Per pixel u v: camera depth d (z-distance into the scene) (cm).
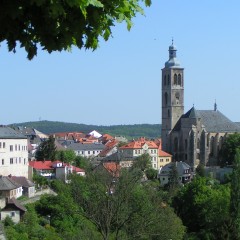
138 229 6075
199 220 13100
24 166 17438
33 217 11025
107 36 1630
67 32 1585
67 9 1541
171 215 7000
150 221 6125
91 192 6038
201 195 13300
